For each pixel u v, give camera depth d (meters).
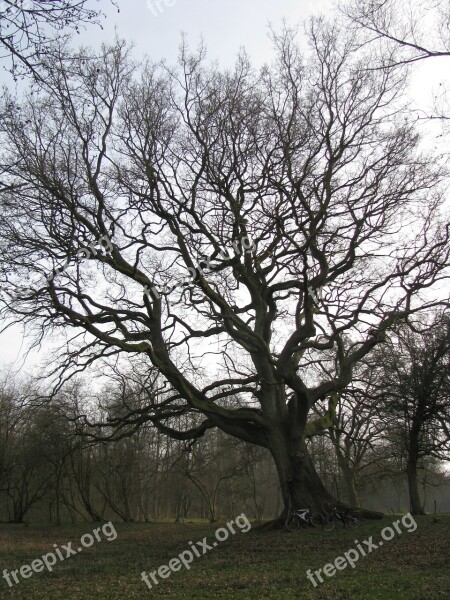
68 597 11.09
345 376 24.39
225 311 22.81
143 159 22.42
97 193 21.27
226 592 10.80
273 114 22.28
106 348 22.09
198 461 41.81
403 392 26.97
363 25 10.19
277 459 23.11
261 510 59.06
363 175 23.11
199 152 23.14
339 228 23.80
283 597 10.04
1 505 53.09
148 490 48.03
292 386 22.39
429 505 75.12
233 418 23.58
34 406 22.12
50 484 44.66
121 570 14.61
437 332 26.02
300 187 21.47
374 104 22.62
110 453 43.00
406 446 29.12
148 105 22.61
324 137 22.30
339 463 40.03
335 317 25.00
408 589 10.20
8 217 19.44
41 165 19.38
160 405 24.66
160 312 23.69
